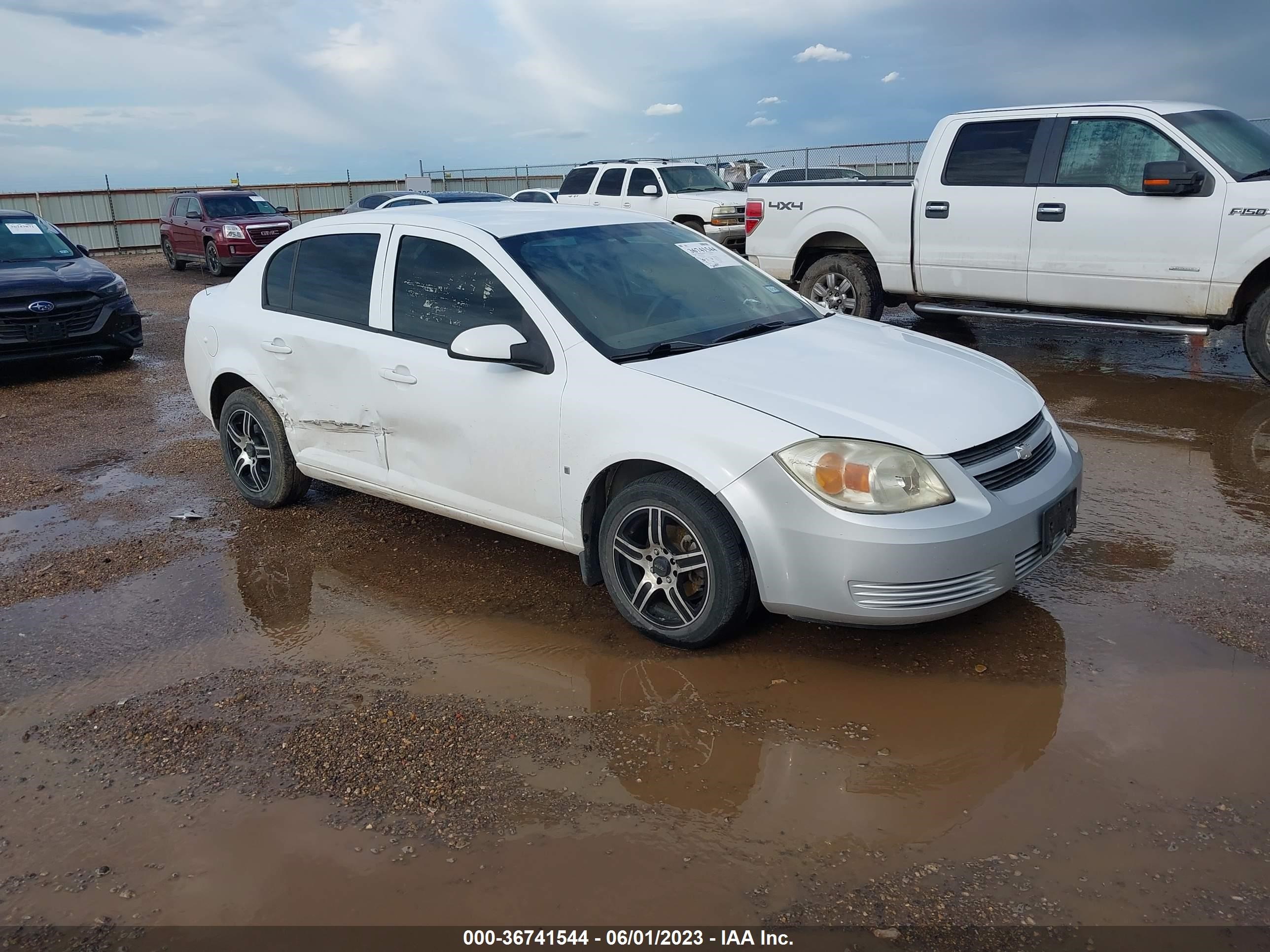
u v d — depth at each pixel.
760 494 3.27
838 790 2.80
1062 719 3.10
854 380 3.64
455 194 20.42
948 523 3.18
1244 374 7.59
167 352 11.40
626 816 2.72
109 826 2.80
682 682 3.43
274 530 5.18
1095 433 6.18
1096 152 7.47
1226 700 3.14
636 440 3.52
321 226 5.00
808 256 9.55
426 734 3.18
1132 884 2.38
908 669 3.45
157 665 3.76
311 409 4.88
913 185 8.45
